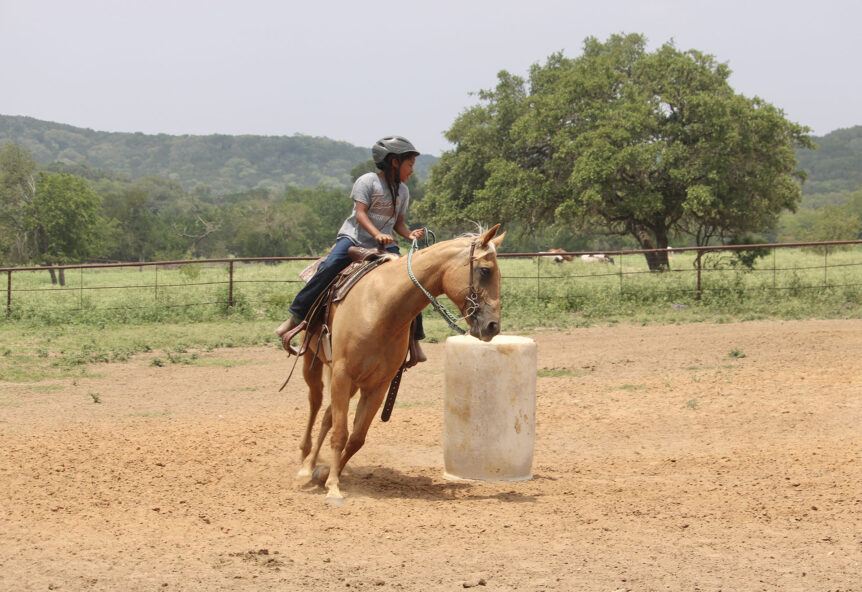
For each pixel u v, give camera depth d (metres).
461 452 7.12
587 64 40.69
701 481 6.97
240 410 10.30
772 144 37.28
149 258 93.44
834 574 4.47
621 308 21.08
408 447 8.54
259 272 36.53
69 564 4.46
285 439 8.62
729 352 14.07
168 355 14.74
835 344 14.57
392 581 4.31
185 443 8.23
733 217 38.12
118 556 4.63
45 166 185.00
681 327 18.39
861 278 27.41
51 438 8.23
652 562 4.66
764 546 5.00
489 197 40.25
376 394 6.34
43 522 5.32
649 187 36.66
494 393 7.02
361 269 6.32
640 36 45.34
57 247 51.84
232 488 6.54
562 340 16.66
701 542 5.08
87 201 52.53
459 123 46.41
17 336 16.97
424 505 6.07
